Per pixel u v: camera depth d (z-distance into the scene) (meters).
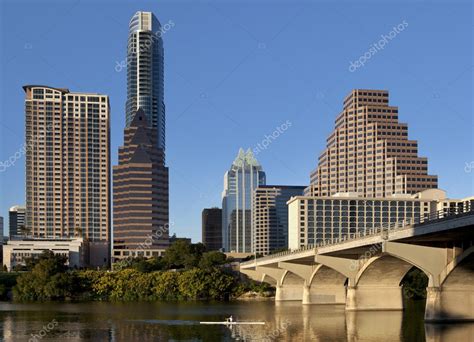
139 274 185.62
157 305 150.75
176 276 181.88
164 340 81.75
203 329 93.31
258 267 186.00
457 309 85.81
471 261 80.50
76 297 179.88
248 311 127.25
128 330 92.62
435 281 85.38
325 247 115.06
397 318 104.00
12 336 87.06
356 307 118.75
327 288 150.75
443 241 86.56
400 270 112.56
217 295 179.50
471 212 66.94
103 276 183.38
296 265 149.62
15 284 191.38
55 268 184.00
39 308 139.12
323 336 83.50
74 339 83.62
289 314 118.31
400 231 84.44
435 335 77.25
